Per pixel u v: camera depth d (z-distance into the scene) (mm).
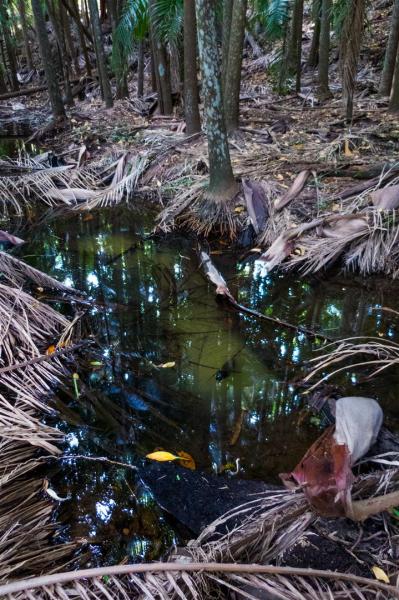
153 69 7355
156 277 3107
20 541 1347
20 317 2389
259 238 3357
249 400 2018
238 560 1229
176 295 2871
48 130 6438
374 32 7684
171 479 1629
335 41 7480
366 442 1537
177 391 2084
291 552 1282
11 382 2045
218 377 2160
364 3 3568
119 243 3645
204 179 3957
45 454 1750
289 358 2270
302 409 1954
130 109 6719
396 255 2902
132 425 1897
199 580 1108
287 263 3035
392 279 2867
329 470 1337
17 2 11016
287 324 2506
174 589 1080
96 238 3752
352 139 4191
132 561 1365
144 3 4965
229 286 2916
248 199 3479
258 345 2377
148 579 1080
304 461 1450
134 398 2041
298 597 1084
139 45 6945
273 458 1724
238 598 1146
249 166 4066
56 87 6367
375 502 1248
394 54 5438
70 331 2438
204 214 3609
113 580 1087
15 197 4516
